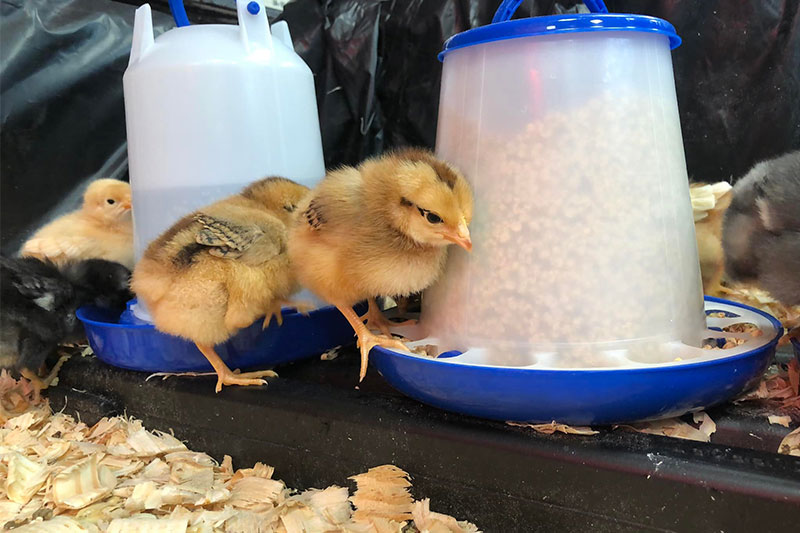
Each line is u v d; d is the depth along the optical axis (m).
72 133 0.68
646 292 0.31
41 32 0.65
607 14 0.31
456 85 0.34
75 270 0.52
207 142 0.44
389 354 0.33
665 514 0.27
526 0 0.61
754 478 0.25
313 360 0.45
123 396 0.44
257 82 0.45
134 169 0.47
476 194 0.33
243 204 0.40
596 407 0.29
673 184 0.32
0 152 0.65
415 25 0.65
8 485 0.37
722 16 0.59
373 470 0.34
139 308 0.49
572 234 0.31
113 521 0.32
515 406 0.30
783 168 0.40
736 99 0.60
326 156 0.71
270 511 0.33
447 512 0.32
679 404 0.30
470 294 0.33
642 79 0.31
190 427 0.41
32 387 0.49
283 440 0.37
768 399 0.35
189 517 0.33
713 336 0.34
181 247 0.37
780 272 0.38
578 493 0.28
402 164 0.31
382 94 0.69
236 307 0.37
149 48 0.46
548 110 0.31
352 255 0.32
